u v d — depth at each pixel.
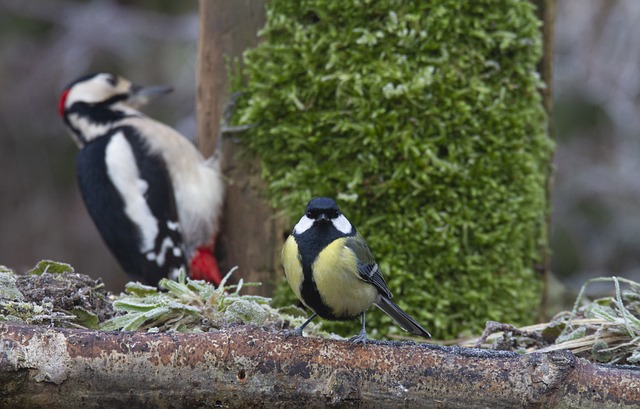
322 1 8.57
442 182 8.62
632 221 16.30
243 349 5.30
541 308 9.55
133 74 17.17
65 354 5.15
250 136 9.20
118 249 10.58
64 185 17.77
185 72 17.00
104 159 10.52
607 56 16.08
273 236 9.17
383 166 8.62
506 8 8.70
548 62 9.44
